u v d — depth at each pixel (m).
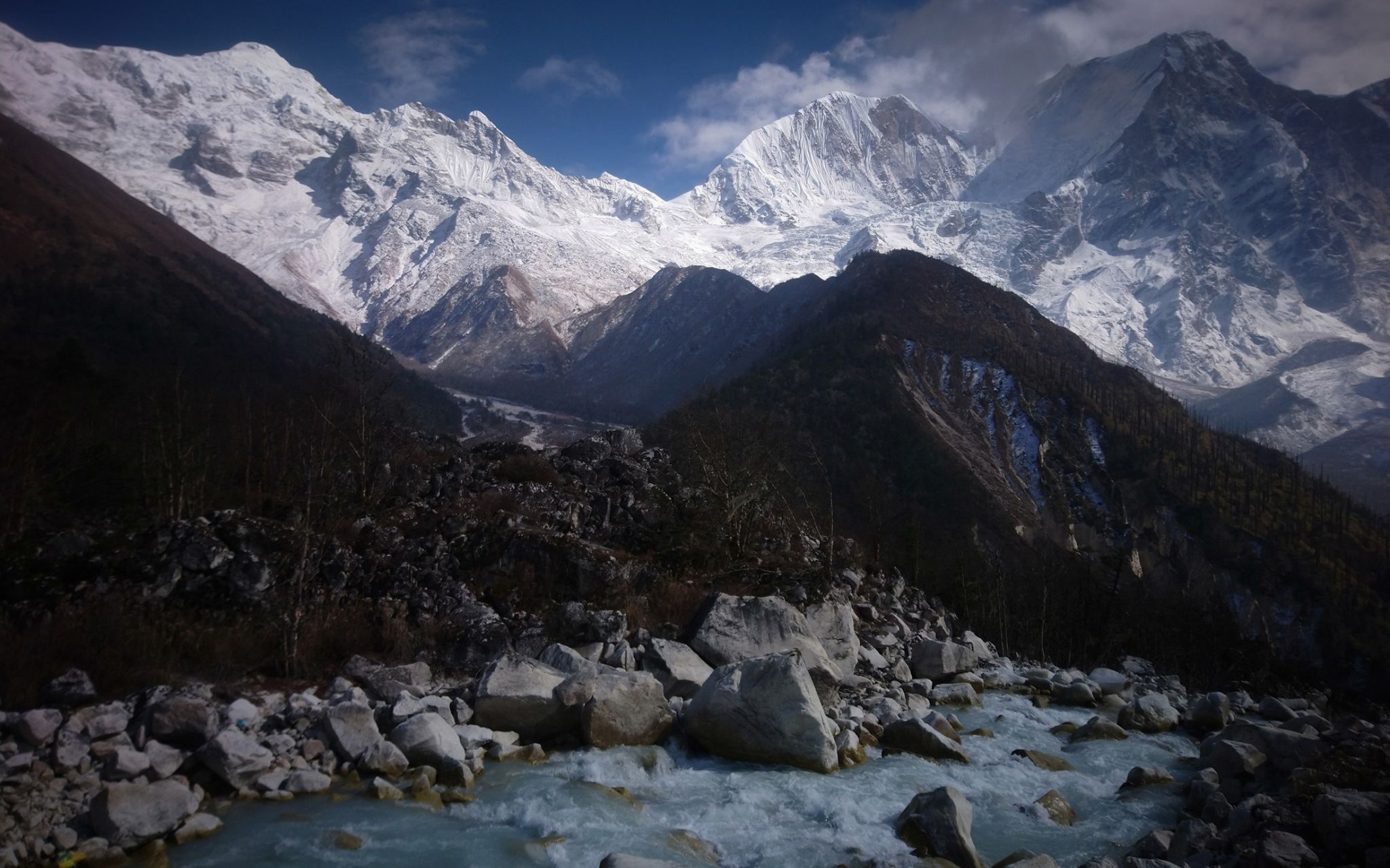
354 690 20.69
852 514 115.62
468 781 17.30
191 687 19.58
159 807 14.29
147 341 147.88
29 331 136.00
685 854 14.66
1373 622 130.88
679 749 20.58
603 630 25.92
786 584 33.25
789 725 19.61
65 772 15.16
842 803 17.23
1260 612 134.75
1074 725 25.44
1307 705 33.16
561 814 15.95
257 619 23.41
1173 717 26.69
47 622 19.94
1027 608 62.12
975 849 14.96
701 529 36.12
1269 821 14.62
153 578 23.39
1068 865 14.95
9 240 172.12
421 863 13.91
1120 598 67.44
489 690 20.41
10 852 12.84
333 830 14.91
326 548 26.50
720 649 25.56
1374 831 13.13
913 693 28.91
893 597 41.41
